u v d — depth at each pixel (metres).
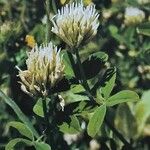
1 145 0.30
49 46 0.23
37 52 0.23
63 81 0.24
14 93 0.34
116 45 0.41
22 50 0.38
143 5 0.44
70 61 0.25
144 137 0.31
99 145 0.31
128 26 0.43
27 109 0.32
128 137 0.31
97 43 0.39
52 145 0.24
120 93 0.23
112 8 0.44
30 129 0.24
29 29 0.41
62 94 0.28
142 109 0.30
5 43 0.38
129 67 0.40
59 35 0.23
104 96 0.23
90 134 0.22
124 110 0.30
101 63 0.25
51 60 0.22
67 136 0.34
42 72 0.22
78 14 0.23
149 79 0.40
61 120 0.23
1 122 0.34
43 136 0.24
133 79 0.40
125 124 0.31
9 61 0.36
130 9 0.44
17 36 0.38
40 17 0.42
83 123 0.31
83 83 0.24
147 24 0.27
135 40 0.42
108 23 0.43
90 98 0.24
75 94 0.24
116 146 0.30
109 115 0.31
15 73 0.35
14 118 0.35
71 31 0.23
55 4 0.29
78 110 0.23
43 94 0.23
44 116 0.24
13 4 0.44
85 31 0.23
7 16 0.43
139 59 0.40
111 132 0.30
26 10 0.43
